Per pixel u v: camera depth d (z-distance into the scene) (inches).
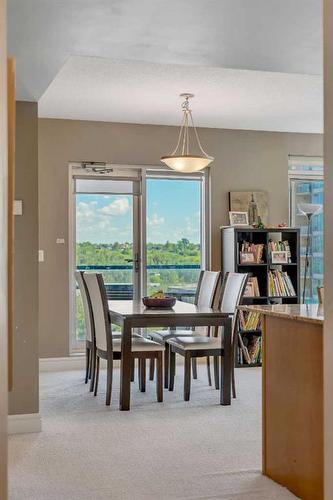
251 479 139.3
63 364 281.7
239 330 289.0
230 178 306.7
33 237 179.2
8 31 129.0
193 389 237.3
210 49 145.6
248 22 127.1
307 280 322.0
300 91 233.9
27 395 178.2
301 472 128.1
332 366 77.0
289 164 320.2
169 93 236.1
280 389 137.3
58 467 147.4
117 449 161.3
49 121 283.0
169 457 154.8
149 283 301.4
